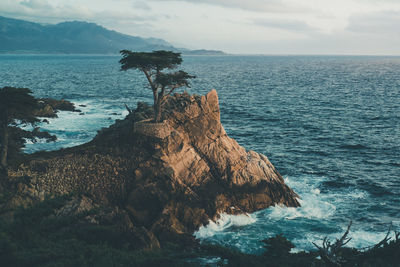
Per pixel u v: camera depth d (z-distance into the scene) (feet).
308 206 130.62
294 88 479.41
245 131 240.53
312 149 199.52
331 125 256.93
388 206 130.21
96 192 112.78
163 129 122.11
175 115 128.98
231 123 264.52
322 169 167.02
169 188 115.55
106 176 115.65
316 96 404.16
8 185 102.58
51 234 80.48
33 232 76.23
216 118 132.77
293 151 195.72
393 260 66.64
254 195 128.16
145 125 122.21
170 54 120.78
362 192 142.72
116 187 115.44
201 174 124.57
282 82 561.43
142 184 114.83
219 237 109.60
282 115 293.23
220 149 128.98
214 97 133.39
